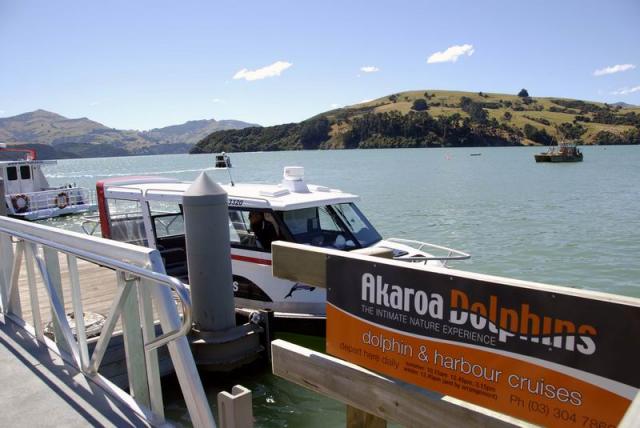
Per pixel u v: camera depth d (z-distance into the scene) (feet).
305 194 28.48
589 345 6.28
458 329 7.53
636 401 4.02
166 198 29.32
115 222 32.60
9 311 18.79
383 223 77.41
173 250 31.27
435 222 76.79
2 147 95.96
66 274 28.96
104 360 19.26
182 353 10.76
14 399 12.89
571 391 6.47
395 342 8.37
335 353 9.39
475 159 336.90
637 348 5.92
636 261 50.21
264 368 22.94
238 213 26.96
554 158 264.93
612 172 183.21
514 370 6.98
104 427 11.53
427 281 7.81
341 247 27.04
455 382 7.64
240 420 8.68
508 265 50.16
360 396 8.87
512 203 97.76
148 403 12.92
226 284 21.27
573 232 65.67
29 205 89.71
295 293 25.12
